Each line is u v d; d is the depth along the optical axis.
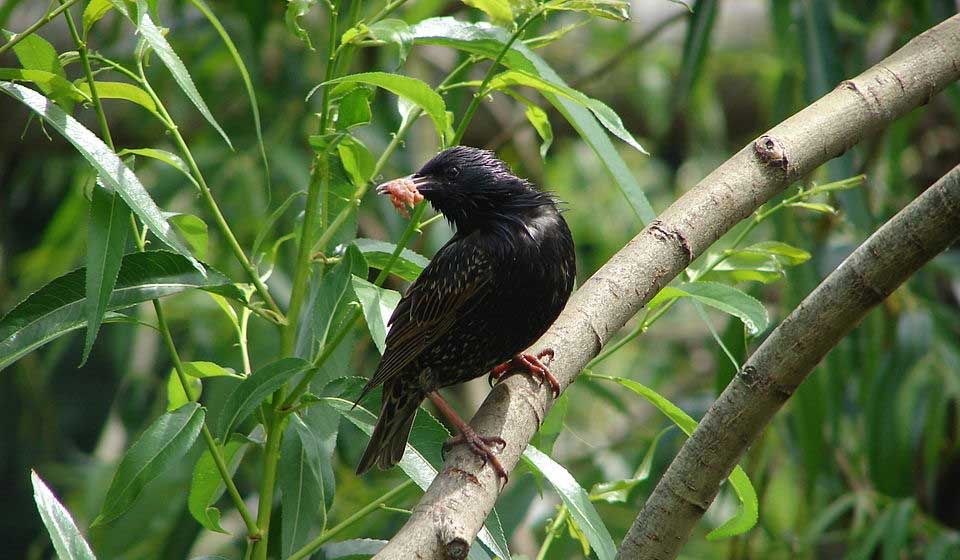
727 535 6.81
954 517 14.48
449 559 5.22
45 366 14.43
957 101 12.50
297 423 6.88
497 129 16.03
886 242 5.70
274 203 12.98
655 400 7.09
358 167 6.71
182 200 14.47
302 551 6.46
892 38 14.10
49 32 14.15
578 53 17.19
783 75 12.23
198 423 6.16
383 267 7.42
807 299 5.88
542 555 7.41
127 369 13.88
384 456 7.05
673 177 18.17
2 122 15.77
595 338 6.41
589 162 17.92
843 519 14.09
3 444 15.67
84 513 12.94
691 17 11.59
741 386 5.98
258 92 14.02
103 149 5.95
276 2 13.37
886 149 13.41
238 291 6.64
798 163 6.61
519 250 7.34
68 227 13.62
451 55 16.25
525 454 6.39
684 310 17.05
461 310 7.41
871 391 12.04
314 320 6.45
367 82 6.21
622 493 7.55
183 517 11.48
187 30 13.58
